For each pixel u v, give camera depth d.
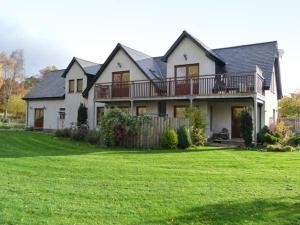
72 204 6.38
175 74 23.08
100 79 27.05
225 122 22.23
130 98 23.38
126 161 11.85
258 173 9.73
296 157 13.41
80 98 29.05
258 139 18.70
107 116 17.81
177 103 23.47
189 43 22.58
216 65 22.64
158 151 15.31
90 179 8.64
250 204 6.44
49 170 9.82
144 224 5.41
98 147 16.98
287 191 7.48
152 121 17.34
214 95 19.69
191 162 11.86
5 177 8.68
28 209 6.02
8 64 64.69
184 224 5.43
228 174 9.49
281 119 27.83
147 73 24.28
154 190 7.48
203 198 6.83
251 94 18.56
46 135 22.83
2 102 61.22
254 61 22.64
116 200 6.67
